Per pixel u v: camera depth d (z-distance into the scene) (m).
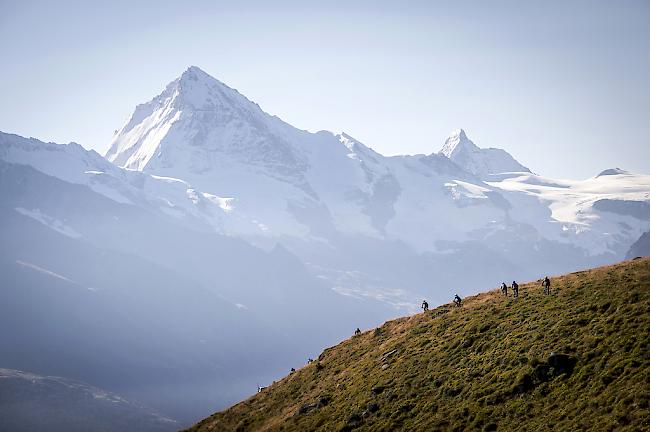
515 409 144.88
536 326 172.75
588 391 138.12
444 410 157.38
